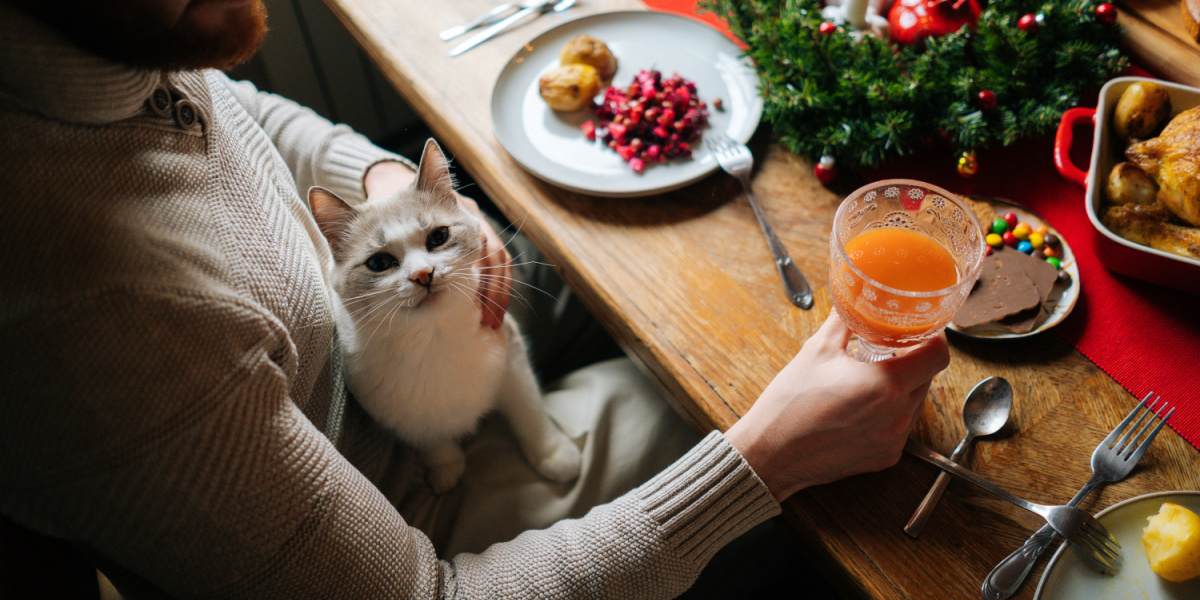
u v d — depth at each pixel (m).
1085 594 0.58
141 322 0.50
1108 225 0.75
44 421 0.50
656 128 0.92
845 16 0.97
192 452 0.52
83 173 0.53
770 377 0.75
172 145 0.61
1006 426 0.69
